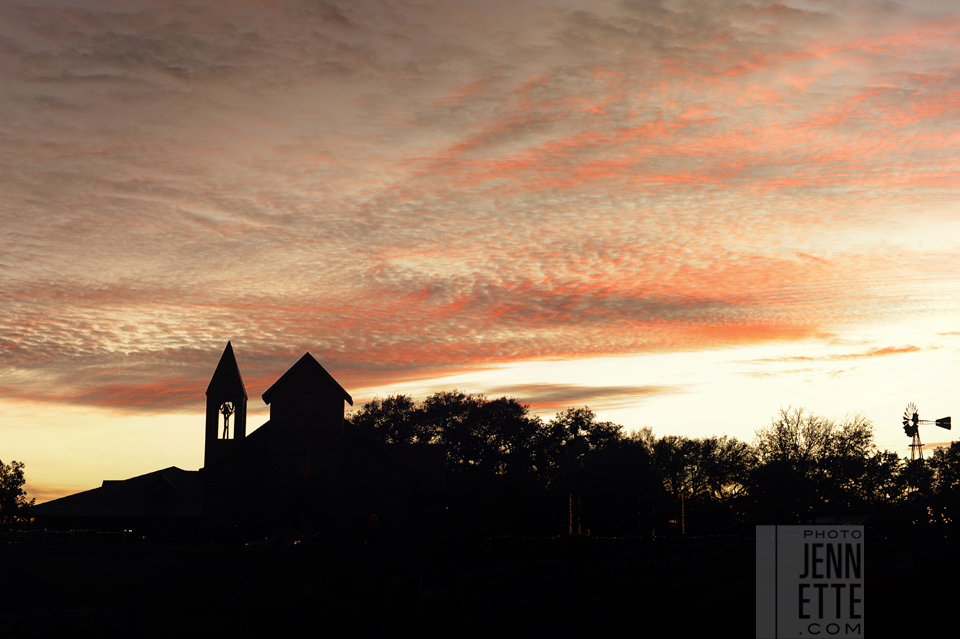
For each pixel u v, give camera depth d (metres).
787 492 69.56
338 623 17.78
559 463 107.56
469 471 113.00
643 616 24.19
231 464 61.38
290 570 37.72
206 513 60.50
